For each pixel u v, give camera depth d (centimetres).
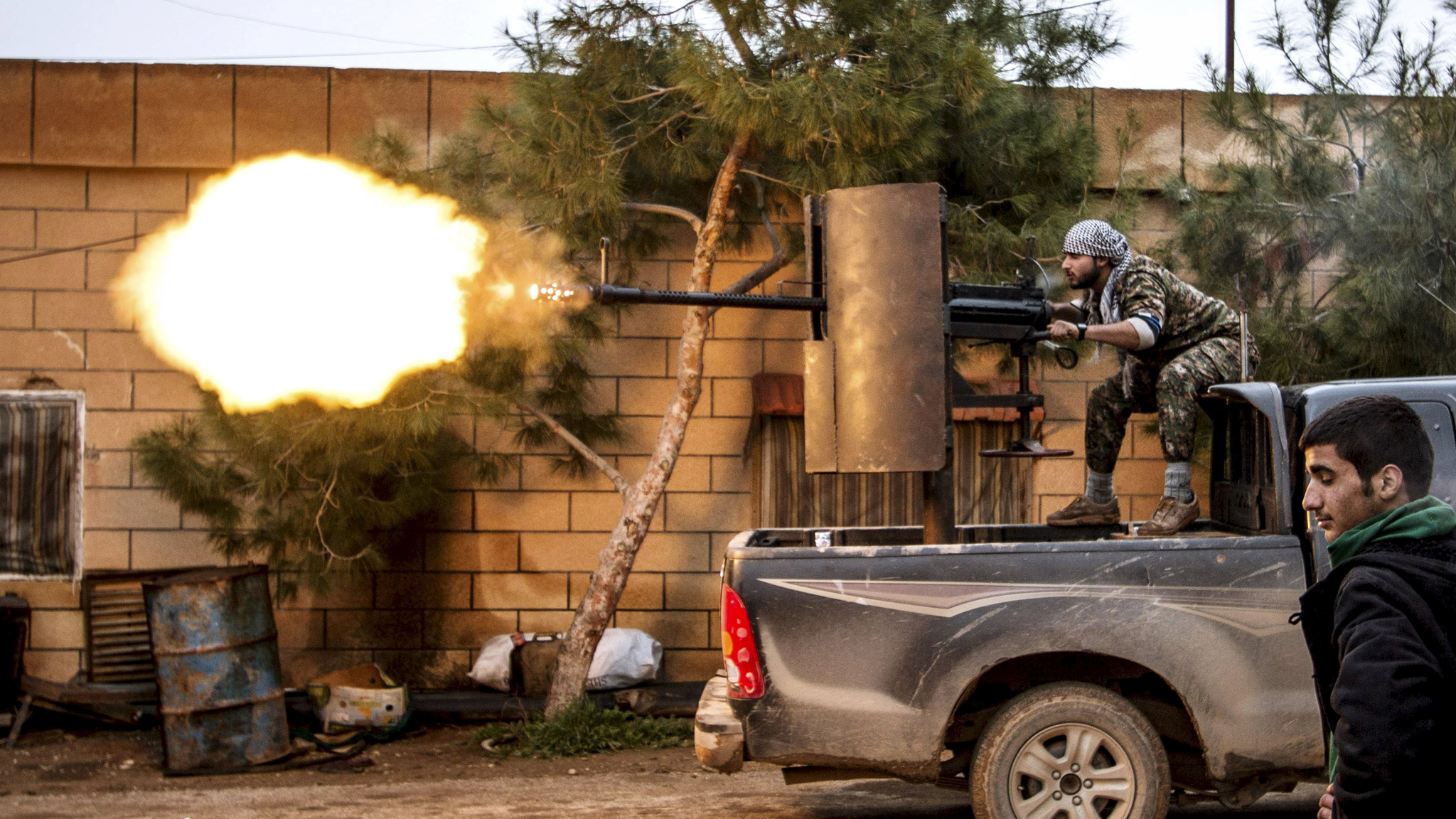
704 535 913
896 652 445
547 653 854
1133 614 445
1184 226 777
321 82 887
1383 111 753
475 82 895
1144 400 568
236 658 707
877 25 666
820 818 555
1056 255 755
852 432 496
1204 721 441
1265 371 736
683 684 887
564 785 644
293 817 580
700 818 558
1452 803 186
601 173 690
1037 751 449
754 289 915
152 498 894
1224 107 779
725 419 916
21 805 620
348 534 766
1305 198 740
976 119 755
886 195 495
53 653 884
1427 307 696
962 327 516
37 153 879
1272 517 480
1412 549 205
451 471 896
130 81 883
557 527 908
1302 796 580
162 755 732
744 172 809
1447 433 451
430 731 809
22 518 884
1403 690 186
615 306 870
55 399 888
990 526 597
